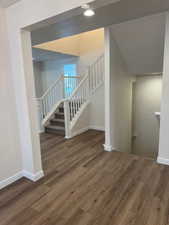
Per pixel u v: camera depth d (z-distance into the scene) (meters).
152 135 4.92
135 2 1.87
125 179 2.38
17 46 2.13
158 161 2.81
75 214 1.77
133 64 3.69
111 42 3.06
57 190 2.18
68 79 5.30
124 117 4.14
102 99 4.68
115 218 1.70
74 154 3.29
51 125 4.88
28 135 2.32
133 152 5.36
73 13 1.67
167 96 2.51
